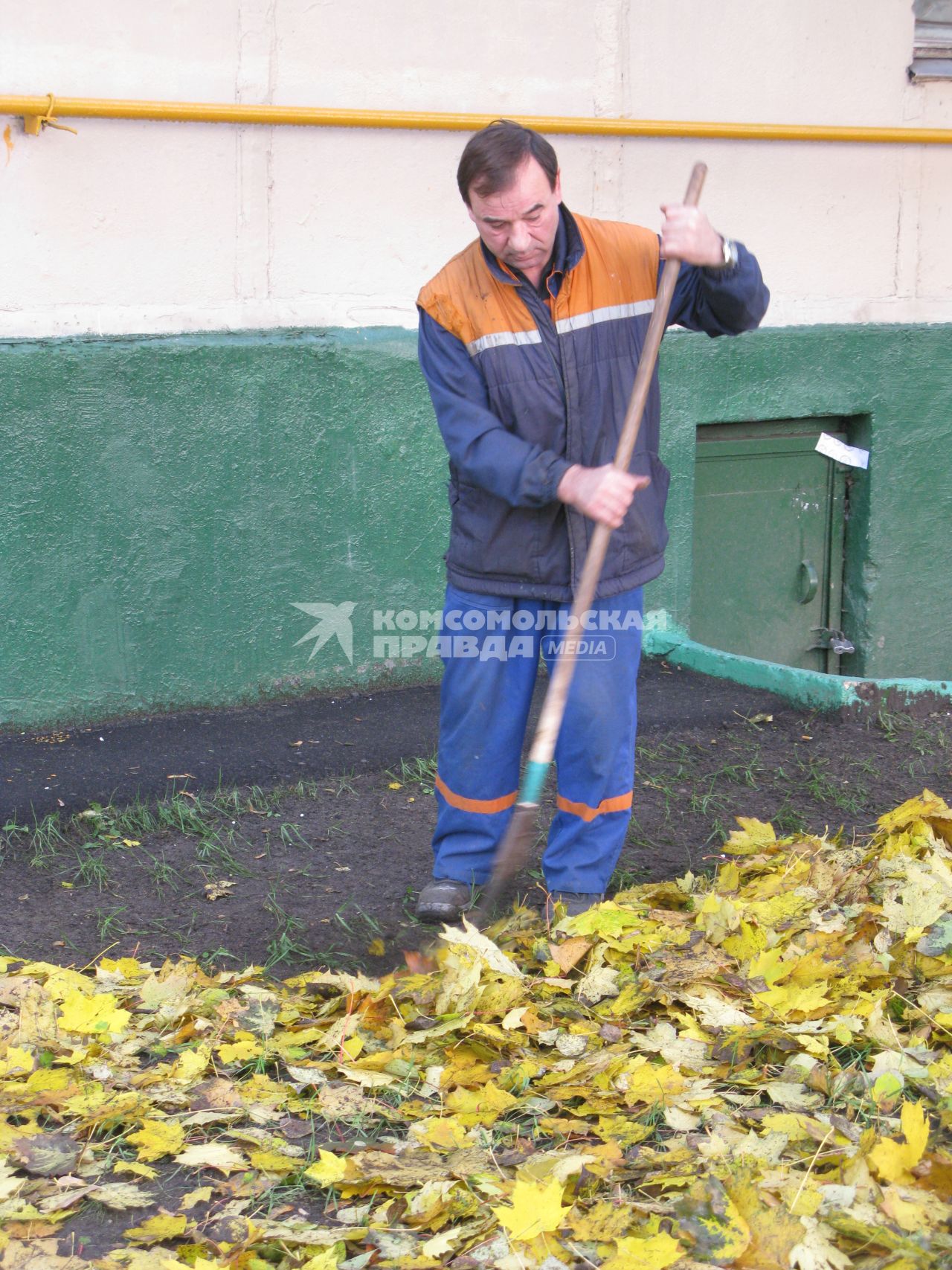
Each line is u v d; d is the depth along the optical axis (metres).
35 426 5.09
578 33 5.82
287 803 4.62
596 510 3.00
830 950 3.22
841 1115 2.58
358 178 5.55
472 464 3.18
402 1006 3.10
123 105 5.00
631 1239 2.13
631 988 3.08
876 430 6.79
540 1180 2.32
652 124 5.93
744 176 6.27
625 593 3.40
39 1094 2.64
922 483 6.95
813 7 6.25
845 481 6.99
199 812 4.51
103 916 3.76
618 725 3.47
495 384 3.25
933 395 6.87
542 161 3.03
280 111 5.25
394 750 5.14
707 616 6.85
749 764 5.05
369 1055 2.93
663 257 3.09
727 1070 2.77
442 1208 2.27
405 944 3.62
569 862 3.61
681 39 6.03
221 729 5.37
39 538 5.17
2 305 5.05
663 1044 2.88
